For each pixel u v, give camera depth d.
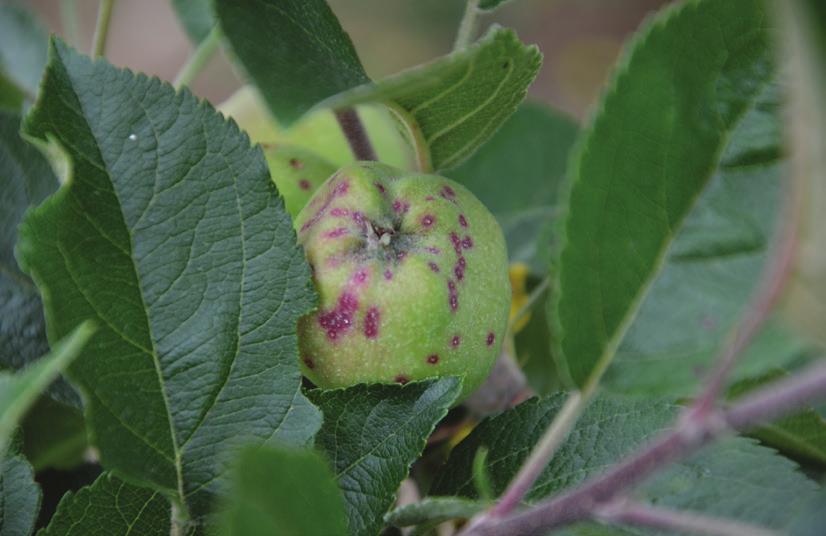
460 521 0.43
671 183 0.35
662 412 0.39
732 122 0.35
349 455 0.38
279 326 0.37
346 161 0.47
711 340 0.34
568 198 0.35
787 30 0.28
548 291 0.49
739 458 0.38
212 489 0.37
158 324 0.37
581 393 0.35
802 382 0.31
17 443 0.39
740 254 0.35
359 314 0.38
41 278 0.35
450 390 0.38
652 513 0.33
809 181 0.29
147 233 0.37
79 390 0.35
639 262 0.35
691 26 0.35
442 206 0.40
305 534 0.32
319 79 0.36
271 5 0.37
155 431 0.36
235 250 0.37
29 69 0.53
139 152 0.37
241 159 0.37
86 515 0.37
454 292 0.39
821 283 0.30
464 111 0.40
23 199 0.42
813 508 0.34
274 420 0.37
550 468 0.39
